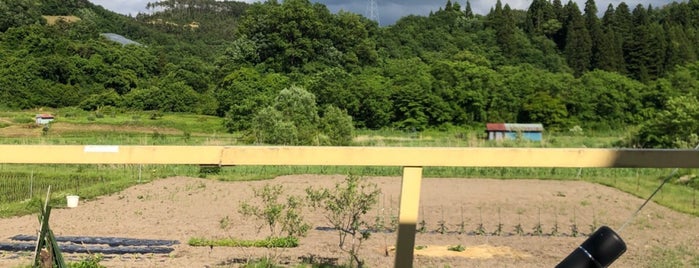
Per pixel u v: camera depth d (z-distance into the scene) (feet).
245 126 182.19
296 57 271.90
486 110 220.84
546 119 211.61
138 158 10.05
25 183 73.00
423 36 332.60
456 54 291.79
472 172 83.41
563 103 214.28
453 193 64.08
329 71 233.55
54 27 346.95
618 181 73.82
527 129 180.34
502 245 38.60
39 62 256.73
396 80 226.79
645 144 126.41
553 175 80.79
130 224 44.50
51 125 186.80
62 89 248.11
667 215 51.34
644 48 305.53
